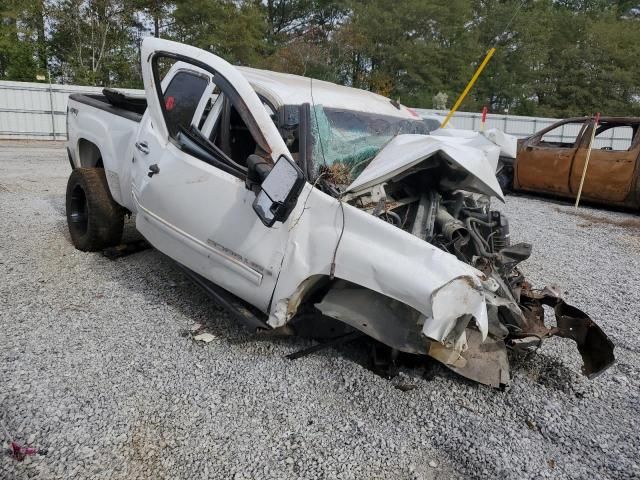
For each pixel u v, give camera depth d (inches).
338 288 129.0
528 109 1466.5
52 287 171.9
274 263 125.4
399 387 125.9
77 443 100.3
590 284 214.2
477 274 112.1
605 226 334.3
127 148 178.5
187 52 153.6
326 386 125.0
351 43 1204.5
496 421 116.8
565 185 414.9
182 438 104.1
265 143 126.5
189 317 155.8
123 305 161.6
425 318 115.7
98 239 200.5
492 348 126.1
